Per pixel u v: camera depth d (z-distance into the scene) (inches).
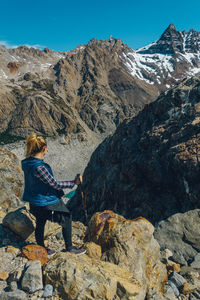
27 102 6550.2
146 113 971.9
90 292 140.8
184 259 293.9
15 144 5654.5
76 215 1199.6
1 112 6446.9
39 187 151.5
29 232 216.4
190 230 346.3
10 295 139.6
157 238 352.2
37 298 140.9
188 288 189.5
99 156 1295.5
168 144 733.3
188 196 598.9
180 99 786.8
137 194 782.5
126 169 864.3
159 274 191.2
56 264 158.1
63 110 6737.2
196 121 679.7
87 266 155.0
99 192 1058.1
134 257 178.9
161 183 709.9
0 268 165.6
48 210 156.4
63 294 143.5
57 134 6028.5
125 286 144.6
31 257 171.9
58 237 231.1
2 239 209.9
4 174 447.2
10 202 403.2
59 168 5187.0
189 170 603.5
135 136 958.4
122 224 199.9
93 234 211.8
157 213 663.1
